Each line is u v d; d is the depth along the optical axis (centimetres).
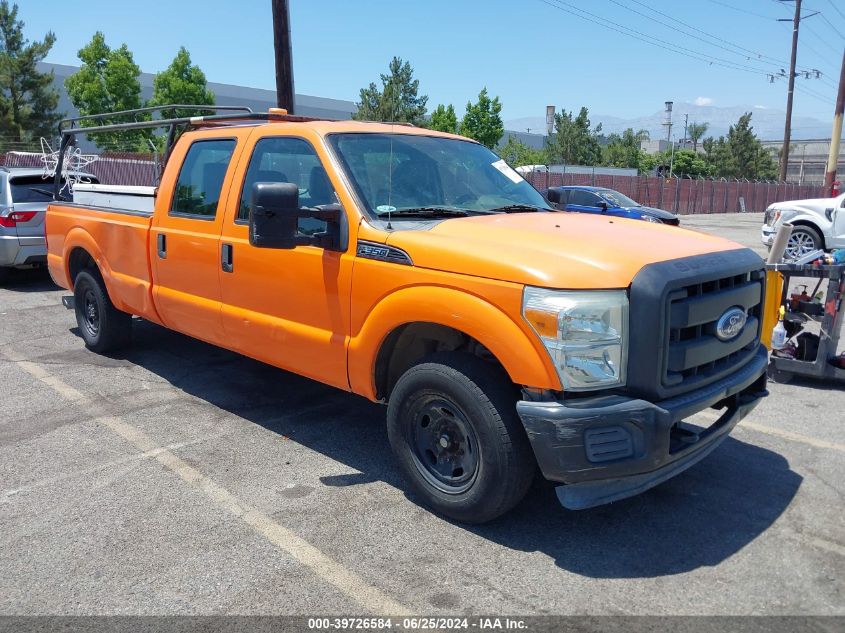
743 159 8100
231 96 6056
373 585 323
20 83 3597
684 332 346
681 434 367
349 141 443
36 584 323
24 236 1023
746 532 372
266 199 371
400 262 375
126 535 365
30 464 449
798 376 652
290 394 586
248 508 394
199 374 638
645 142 11212
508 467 347
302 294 431
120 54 3619
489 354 370
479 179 486
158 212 552
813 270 614
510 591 319
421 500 402
